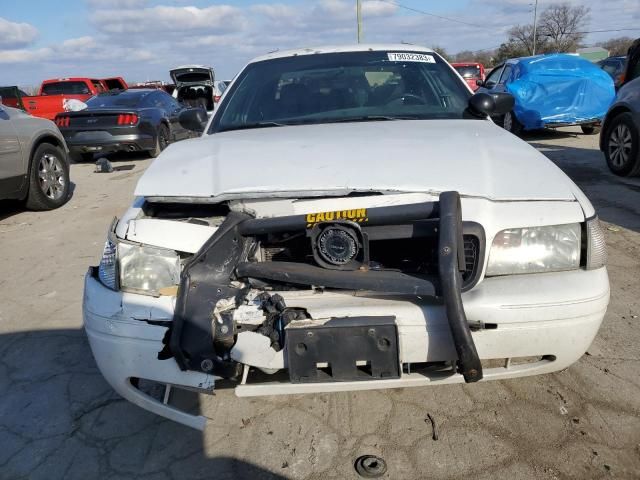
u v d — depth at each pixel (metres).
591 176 7.19
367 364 1.92
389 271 2.01
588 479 2.03
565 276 2.02
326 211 2.08
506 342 1.96
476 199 2.03
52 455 2.33
